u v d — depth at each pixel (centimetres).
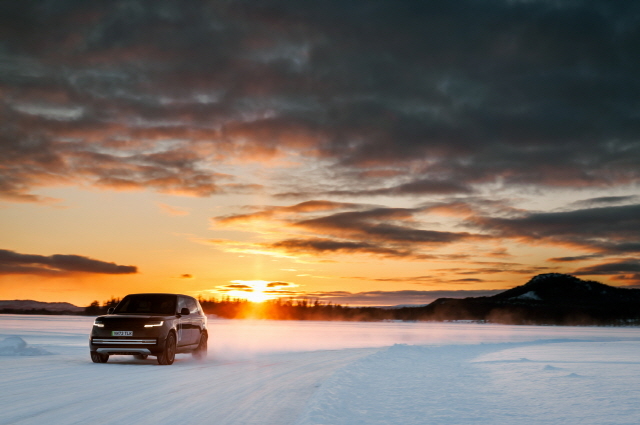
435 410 859
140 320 1580
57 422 731
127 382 1172
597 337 6531
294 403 944
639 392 1088
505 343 4238
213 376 1348
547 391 1111
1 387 1062
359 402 933
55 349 2445
